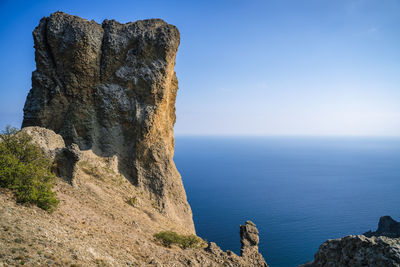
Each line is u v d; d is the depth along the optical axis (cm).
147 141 4747
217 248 2878
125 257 1933
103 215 2717
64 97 4769
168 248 2733
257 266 2783
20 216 1617
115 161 4512
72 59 4678
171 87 5691
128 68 4888
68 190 2866
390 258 1320
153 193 4631
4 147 2094
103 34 4966
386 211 17912
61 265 1346
